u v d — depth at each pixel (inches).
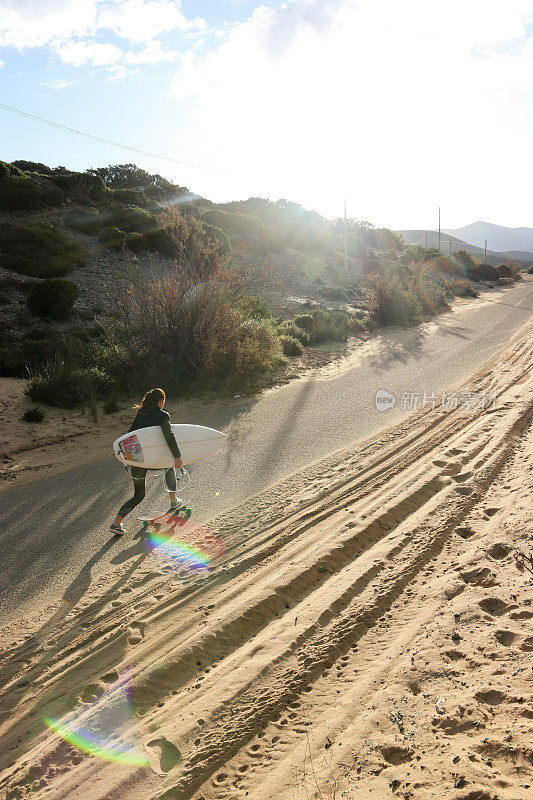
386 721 122.0
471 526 233.8
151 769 120.5
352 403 487.2
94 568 225.8
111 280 932.6
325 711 131.6
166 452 253.9
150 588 207.6
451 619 160.6
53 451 373.7
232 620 177.3
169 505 286.4
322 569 210.2
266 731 128.0
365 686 137.0
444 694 126.6
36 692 156.1
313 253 1854.1
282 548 231.5
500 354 702.5
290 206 2423.7
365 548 227.6
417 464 325.1
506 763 98.3
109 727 137.2
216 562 223.9
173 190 1988.2
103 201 1370.6
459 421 413.7
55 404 467.8
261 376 584.7
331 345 801.6
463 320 1090.7
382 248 2591.0
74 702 149.8
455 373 602.2
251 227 1686.8
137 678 153.6
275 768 114.5
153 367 533.6
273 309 1038.4
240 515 270.1
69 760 127.6
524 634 144.3
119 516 254.4
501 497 259.8
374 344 815.1
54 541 250.7
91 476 330.3
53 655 172.6
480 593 172.6
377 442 376.5
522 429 378.6
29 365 538.3
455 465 314.0
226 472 331.0
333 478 313.3
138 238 1107.3
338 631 165.8
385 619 171.5
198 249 624.7
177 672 156.7
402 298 1050.7
